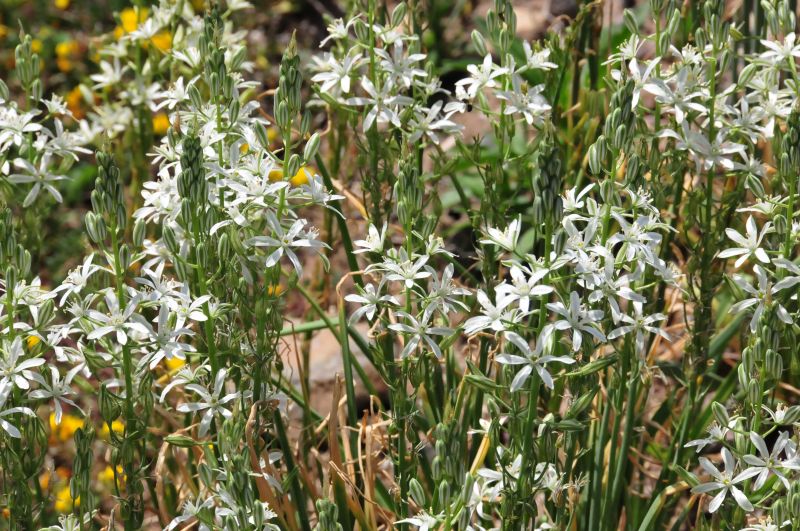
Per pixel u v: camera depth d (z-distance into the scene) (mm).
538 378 2699
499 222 3467
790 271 3031
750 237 3064
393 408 3268
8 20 8461
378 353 3164
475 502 2812
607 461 3807
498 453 2816
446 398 3795
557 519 3041
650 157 3424
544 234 2768
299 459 3592
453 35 7578
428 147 4148
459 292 2992
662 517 3801
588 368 2754
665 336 2996
